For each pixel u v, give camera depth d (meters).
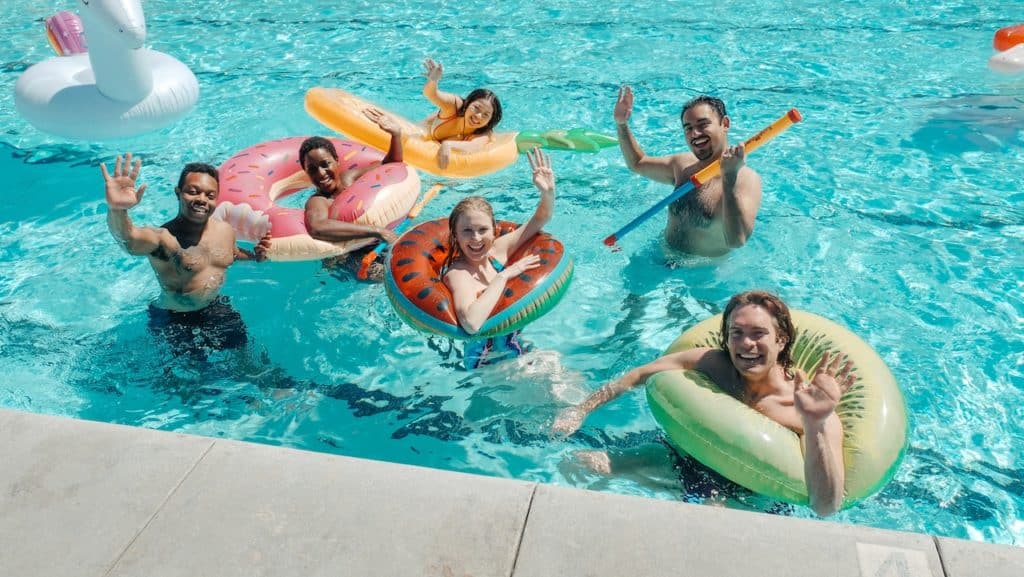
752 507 3.29
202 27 9.23
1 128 6.96
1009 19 8.72
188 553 2.56
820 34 8.56
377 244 5.01
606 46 8.45
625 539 2.56
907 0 9.41
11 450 2.97
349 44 8.70
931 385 4.03
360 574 2.47
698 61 8.01
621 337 4.45
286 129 6.89
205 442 3.00
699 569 2.45
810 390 2.92
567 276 4.33
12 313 4.69
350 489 2.77
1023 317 4.48
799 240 5.18
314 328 4.52
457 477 2.82
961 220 5.37
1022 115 6.69
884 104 7.00
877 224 5.35
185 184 4.35
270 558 2.53
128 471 2.87
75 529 2.65
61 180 6.13
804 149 6.32
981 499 3.40
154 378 4.19
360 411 3.98
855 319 4.50
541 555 2.51
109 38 6.05
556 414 3.89
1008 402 3.91
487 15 9.46
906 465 3.57
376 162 5.66
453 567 2.48
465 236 4.16
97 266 5.12
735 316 3.37
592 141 6.29
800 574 2.42
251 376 4.21
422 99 7.40
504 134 6.29
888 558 2.46
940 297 4.66
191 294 4.49
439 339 4.43
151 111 6.43
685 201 4.80
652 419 3.84
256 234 4.96
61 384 4.16
